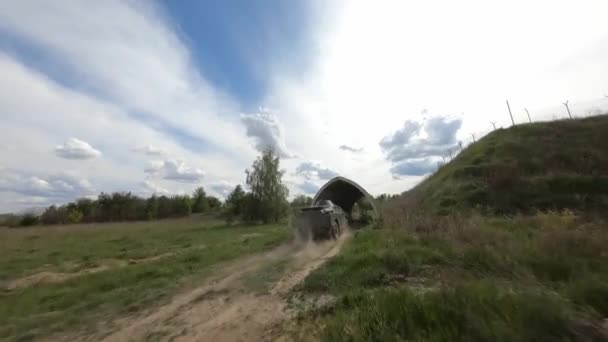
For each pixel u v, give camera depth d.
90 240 23.50
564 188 14.65
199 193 70.31
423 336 3.52
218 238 19.41
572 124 22.56
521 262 5.84
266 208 36.66
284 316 5.09
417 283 5.75
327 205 17.41
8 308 6.87
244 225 34.00
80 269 11.76
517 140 22.28
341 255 9.06
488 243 7.57
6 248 19.50
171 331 5.00
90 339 4.95
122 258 13.93
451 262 6.50
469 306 3.85
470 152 25.16
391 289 5.21
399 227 12.55
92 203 58.19
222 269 9.48
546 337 3.16
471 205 15.79
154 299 6.82
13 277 10.77
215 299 6.55
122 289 7.85
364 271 6.71
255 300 6.18
